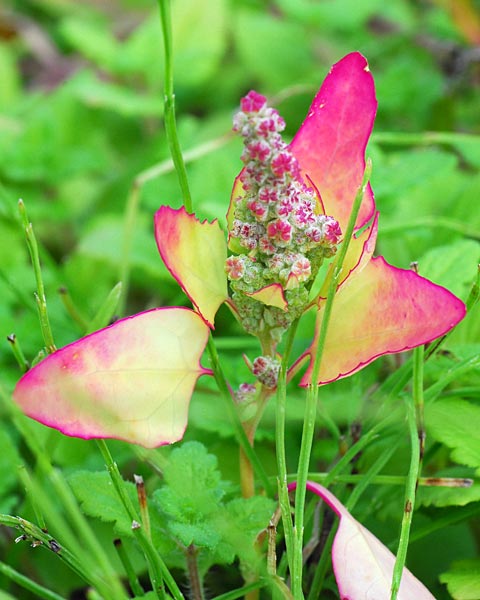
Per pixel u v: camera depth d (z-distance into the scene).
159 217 0.23
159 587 0.24
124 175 0.48
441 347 0.28
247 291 0.24
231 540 0.24
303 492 0.23
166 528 0.25
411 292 0.23
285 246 0.23
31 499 0.24
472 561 0.26
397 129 0.50
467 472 0.27
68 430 0.22
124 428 0.23
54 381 0.22
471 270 0.29
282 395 0.24
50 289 0.37
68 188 0.50
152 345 0.23
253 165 0.23
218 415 0.29
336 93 0.24
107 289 0.40
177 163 0.24
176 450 0.26
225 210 0.33
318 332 0.24
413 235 0.34
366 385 0.30
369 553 0.23
